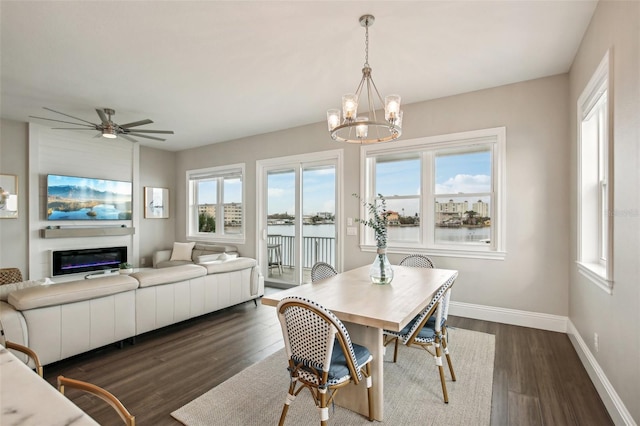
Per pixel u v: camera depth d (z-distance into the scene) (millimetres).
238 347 3018
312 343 1616
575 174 3004
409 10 2324
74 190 5473
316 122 5031
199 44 2770
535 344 3021
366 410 1985
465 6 2285
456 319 3744
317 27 2529
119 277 2945
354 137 4641
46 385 689
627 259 1765
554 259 3354
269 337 3270
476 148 3842
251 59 3027
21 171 4906
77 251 5527
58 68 3184
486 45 2805
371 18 2408
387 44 2781
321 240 5188
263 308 4328
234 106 4297
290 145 5336
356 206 4625
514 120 3545
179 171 7074
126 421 868
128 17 2387
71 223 5473
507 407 2061
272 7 2283
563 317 3316
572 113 3111
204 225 6750
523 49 2873
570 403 2100
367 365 1890
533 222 3451
